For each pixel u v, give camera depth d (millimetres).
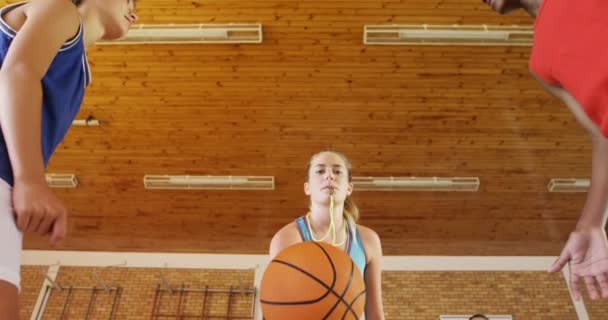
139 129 7469
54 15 1087
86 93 7012
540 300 9312
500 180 8141
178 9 6090
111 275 9641
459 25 6168
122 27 1371
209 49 6512
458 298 9336
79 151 7809
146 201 8602
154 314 9172
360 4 6039
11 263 836
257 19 6207
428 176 8055
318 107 7145
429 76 6754
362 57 6566
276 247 2018
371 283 2109
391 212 8742
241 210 8703
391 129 7406
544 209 8617
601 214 1280
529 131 7398
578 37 989
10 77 953
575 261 1301
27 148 905
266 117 7277
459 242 9398
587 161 7758
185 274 9609
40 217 868
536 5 1261
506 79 6750
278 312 1540
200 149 7734
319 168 2061
